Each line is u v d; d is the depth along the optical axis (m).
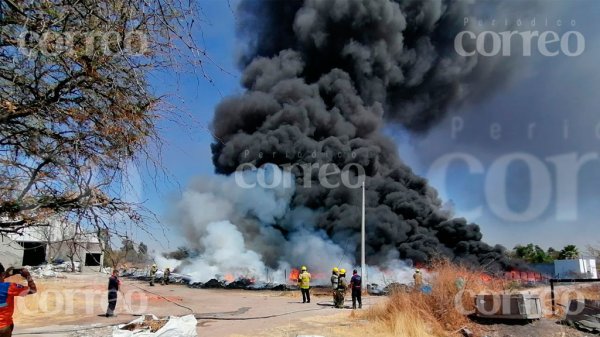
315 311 14.74
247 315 13.68
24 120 3.42
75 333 10.00
